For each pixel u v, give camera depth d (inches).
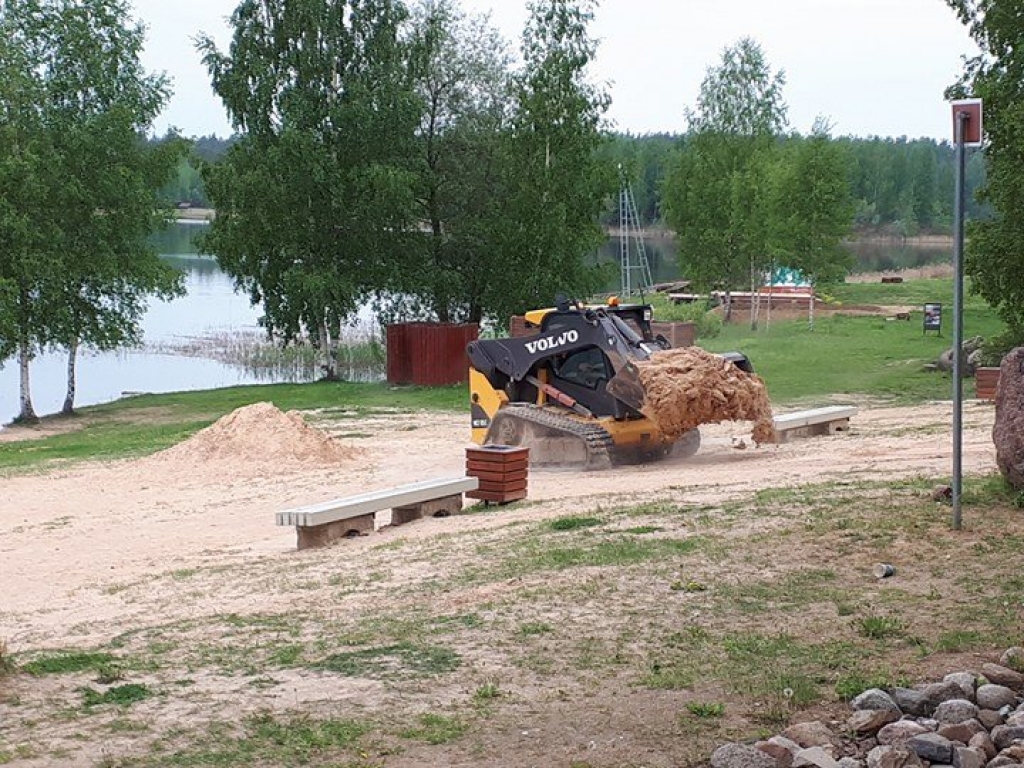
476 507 642.2
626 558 434.9
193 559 576.1
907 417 938.7
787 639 332.8
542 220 1670.8
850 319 2148.1
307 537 568.1
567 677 309.4
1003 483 492.7
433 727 275.3
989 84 1272.1
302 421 956.0
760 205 2160.4
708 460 766.5
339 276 1700.3
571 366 802.8
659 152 5295.3
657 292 2647.6
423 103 1691.7
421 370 1540.4
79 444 1207.6
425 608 391.5
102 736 273.3
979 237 1263.5
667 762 253.3
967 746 258.5
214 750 263.6
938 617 345.4
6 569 594.9
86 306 1612.9
